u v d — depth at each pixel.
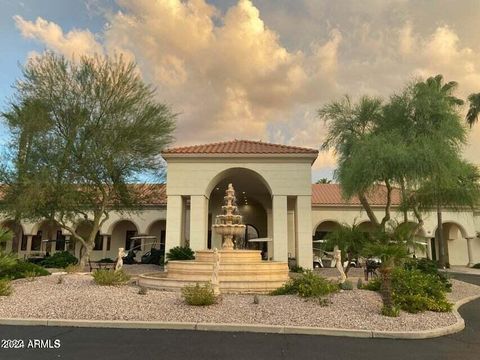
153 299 10.50
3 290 10.90
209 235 32.72
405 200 19.83
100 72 22.14
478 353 6.91
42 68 21.45
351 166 18.06
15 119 20.69
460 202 20.27
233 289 13.47
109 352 6.55
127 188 25.34
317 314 9.21
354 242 17.25
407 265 15.20
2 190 21.58
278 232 22.62
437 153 16.62
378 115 20.11
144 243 33.31
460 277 23.86
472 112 35.25
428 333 8.08
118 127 21.95
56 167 20.42
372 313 9.45
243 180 27.53
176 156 23.31
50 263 23.12
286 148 24.28
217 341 7.35
